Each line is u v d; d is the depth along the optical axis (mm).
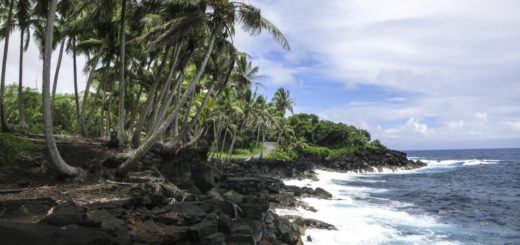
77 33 25406
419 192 40469
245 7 17297
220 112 39688
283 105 71812
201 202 14242
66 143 20172
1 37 26344
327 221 22609
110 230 9562
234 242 12945
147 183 15336
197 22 16688
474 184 50781
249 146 75625
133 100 37844
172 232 10914
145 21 19734
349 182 53406
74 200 12438
